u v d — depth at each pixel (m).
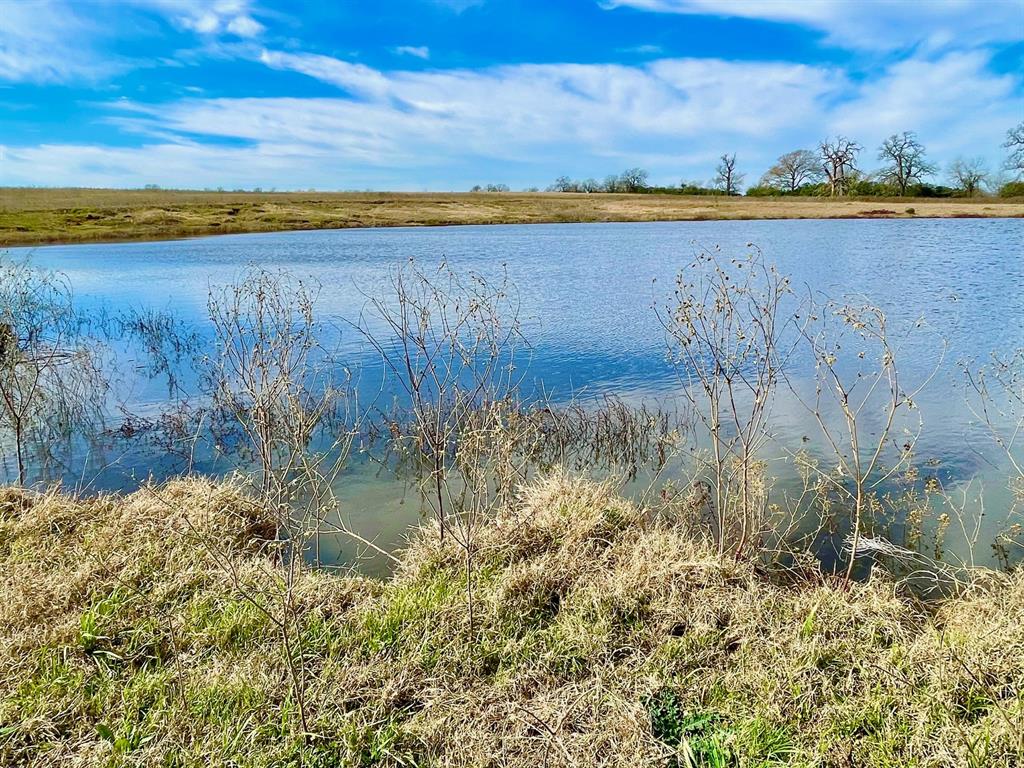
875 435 8.95
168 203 65.19
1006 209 62.09
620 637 4.45
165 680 4.05
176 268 26.69
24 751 3.56
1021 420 8.59
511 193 108.88
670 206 74.88
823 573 5.73
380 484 7.99
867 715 3.64
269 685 4.01
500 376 12.37
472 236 44.31
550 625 4.61
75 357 12.88
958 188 80.62
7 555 5.46
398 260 28.66
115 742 3.58
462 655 4.31
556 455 8.67
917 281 21.02
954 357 12.59
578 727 3.72
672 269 25.03
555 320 17.05
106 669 4.16
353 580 5.32
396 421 9.68
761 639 4.30
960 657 3.91
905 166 84.19
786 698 3.82
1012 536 6.28
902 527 6.54
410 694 4.03
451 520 6.54
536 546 5.62
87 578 5.02
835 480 7.55
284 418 7.12
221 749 3.56
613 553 5.38
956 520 6.66
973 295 18.53
